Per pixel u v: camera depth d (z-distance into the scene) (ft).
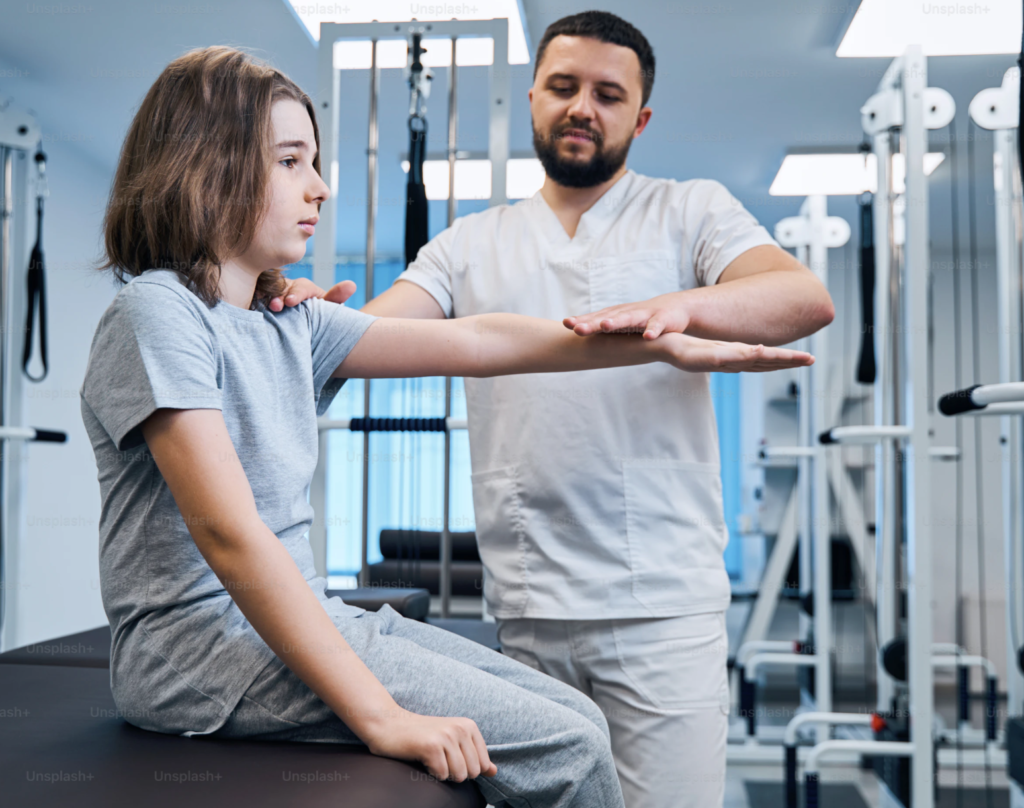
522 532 4.50
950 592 16.92
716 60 10.30
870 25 9.12
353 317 3.80
